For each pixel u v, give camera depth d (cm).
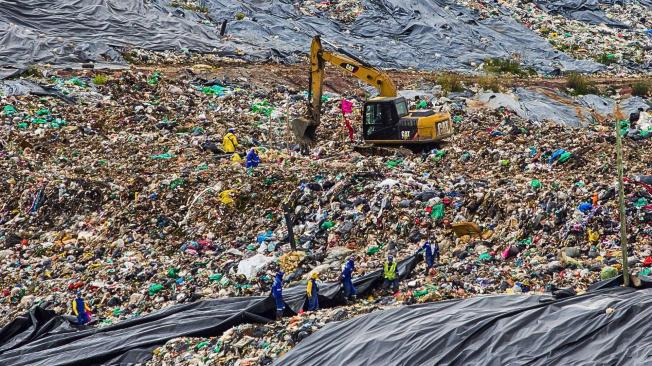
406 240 10006
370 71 13662
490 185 10981
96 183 11894
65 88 15750
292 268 9638
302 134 13312
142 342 8000
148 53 18525
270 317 8356
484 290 8531
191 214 11144
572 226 9438
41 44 17625
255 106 15762
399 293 8694
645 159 12244
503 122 14875
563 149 12581
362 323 7494
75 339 8375
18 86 15462
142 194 11631
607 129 15000
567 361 6431
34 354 8044
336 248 10038
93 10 19388
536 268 8950
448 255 9612
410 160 12962
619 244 9169
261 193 11300
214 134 14150
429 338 6900
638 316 6750
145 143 13750
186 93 16150
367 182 11219
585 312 6925
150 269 10069
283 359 7088
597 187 10281
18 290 9925
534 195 10250
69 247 10875
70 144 13800
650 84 18650
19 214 11738
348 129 14250
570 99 17188
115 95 15725
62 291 9800
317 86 13488
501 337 6788
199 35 19862
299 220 10800
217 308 8675
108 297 9581
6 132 13888
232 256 10219
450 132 13588
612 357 6356
